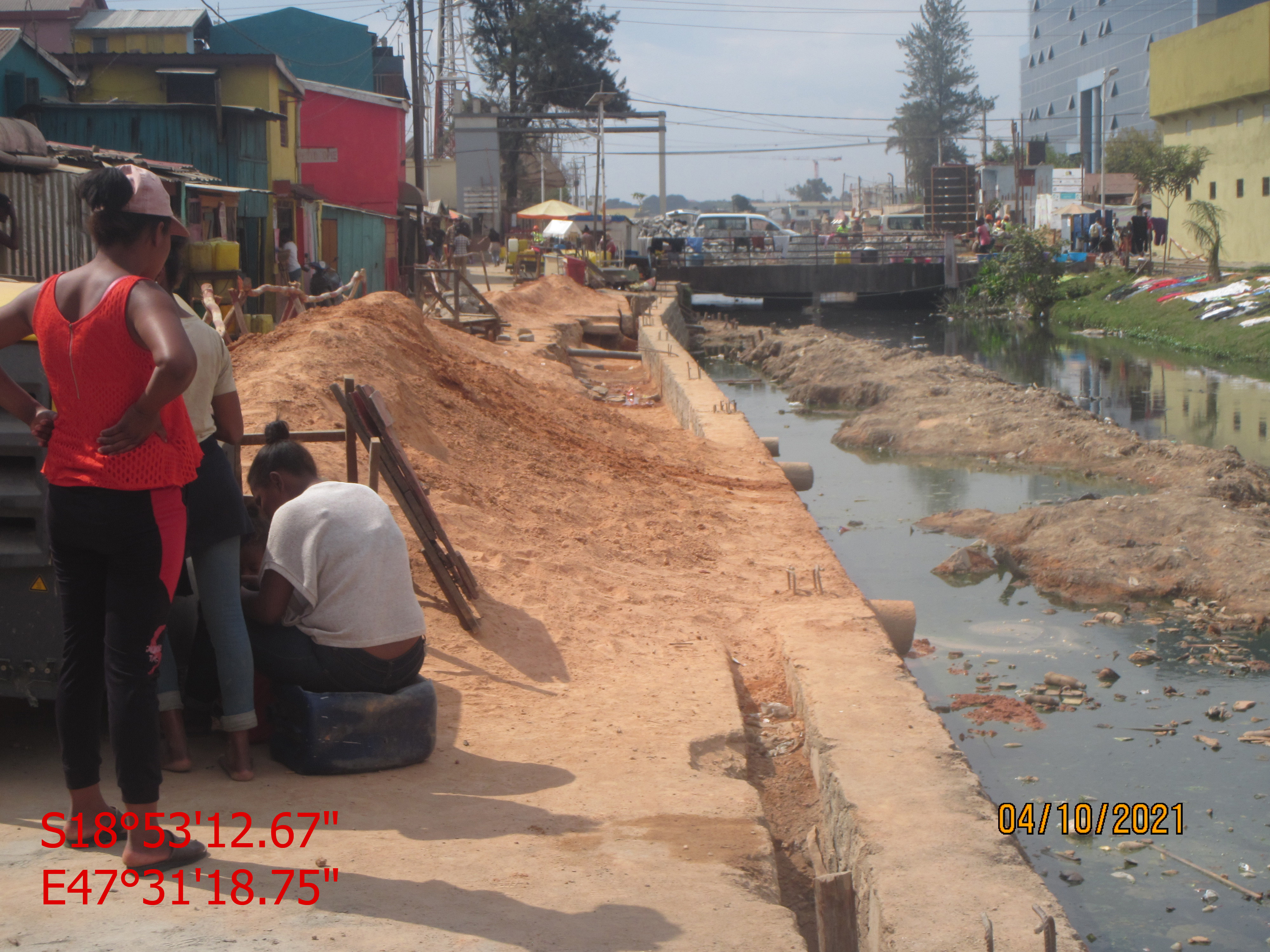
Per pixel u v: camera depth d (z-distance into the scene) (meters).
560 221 52.88
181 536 3.50
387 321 13.31
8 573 4.21
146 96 25.83
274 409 9.09
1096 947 5.64
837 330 45.22
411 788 4.61
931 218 67.00
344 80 39.12
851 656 6.97
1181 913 5.94
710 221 61.56
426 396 11.66
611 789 4.80
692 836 4.35
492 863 3.91
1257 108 40.69
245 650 4.50
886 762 5.25
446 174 60.34
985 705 8.77
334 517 4.73
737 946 3.45
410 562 7.20
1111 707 8.75
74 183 13.40
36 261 12.98
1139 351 34.69
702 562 9.41
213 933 3.21
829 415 24.53
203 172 21.66
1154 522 12.86
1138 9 109.19
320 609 4.69
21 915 3.24
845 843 4.80
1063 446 18.50
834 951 3.27
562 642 6.89
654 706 6.05
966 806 4.76
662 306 37.91
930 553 13.36
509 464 11.02
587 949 3.34
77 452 3.36
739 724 5.92
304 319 12.77
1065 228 56.72
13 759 4.57
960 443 19.55
